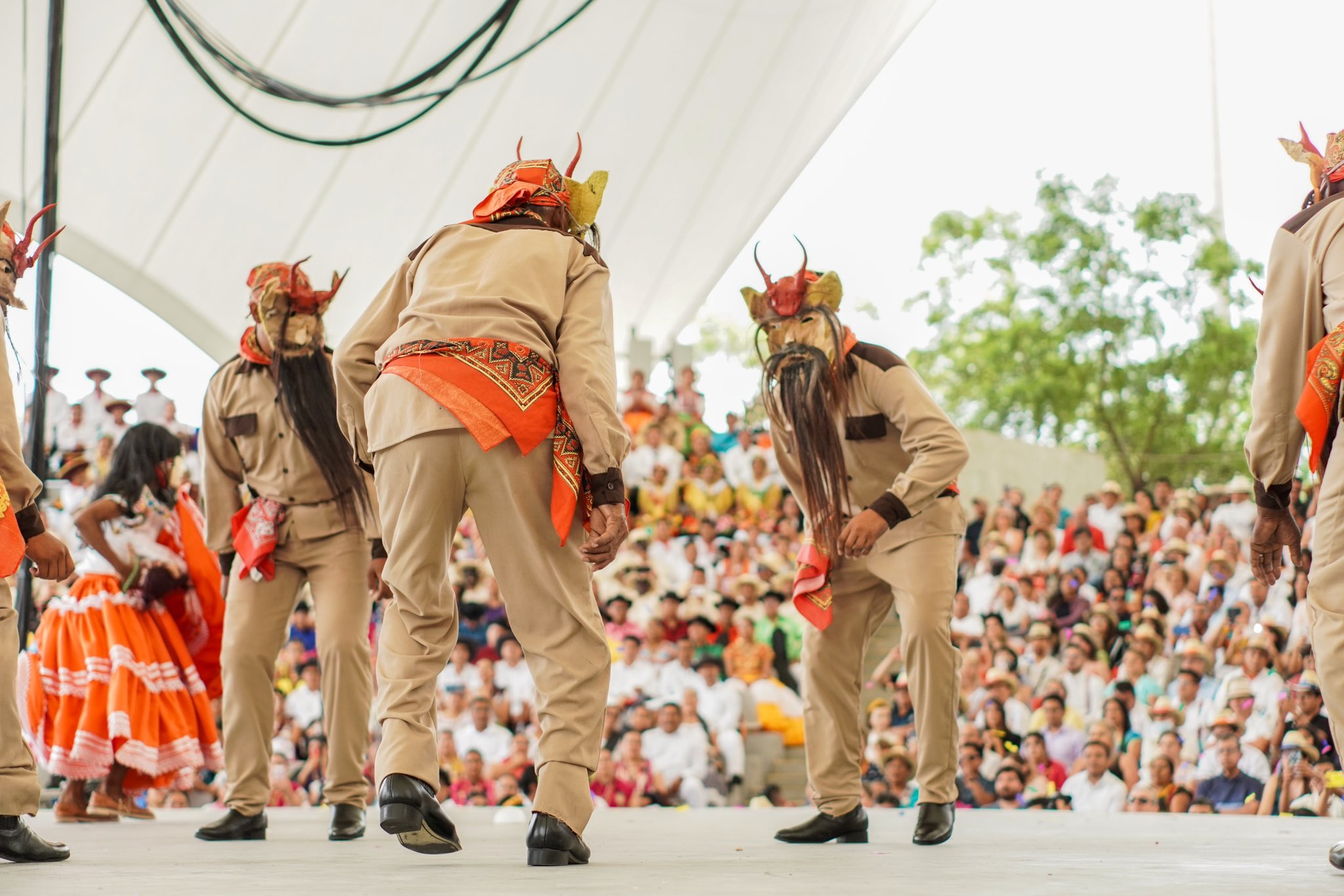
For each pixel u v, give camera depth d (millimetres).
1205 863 2629
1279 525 2574
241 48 7777
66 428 8789
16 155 7887
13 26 7348
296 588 3678
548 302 2344
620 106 9250
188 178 8398
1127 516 8781
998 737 7672
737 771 7746
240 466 3758
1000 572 8703
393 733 2199
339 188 8812
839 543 3311
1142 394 16672
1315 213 2463
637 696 7996
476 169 9133
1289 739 6668
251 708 3572
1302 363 2465
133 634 4672
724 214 10273
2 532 2477
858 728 3492
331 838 3535
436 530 2240
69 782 4758
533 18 8406
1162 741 7270
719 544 9008
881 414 3463
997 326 17531
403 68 8336
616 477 2248
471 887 1939
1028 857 2795
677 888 1908
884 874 2262
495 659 8180
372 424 2303
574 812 2316
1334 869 2424
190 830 4117
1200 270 17062
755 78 9320
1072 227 17391
